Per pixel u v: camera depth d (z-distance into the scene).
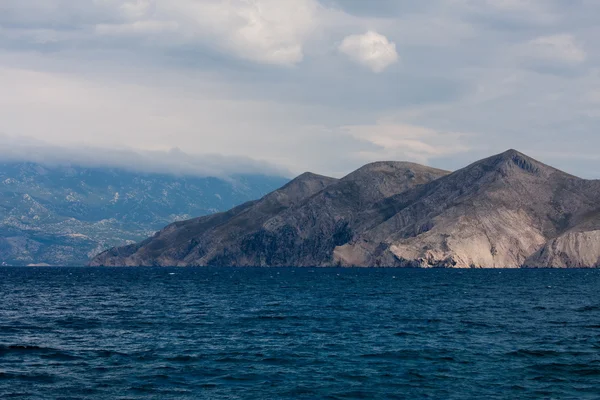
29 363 44.47
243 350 49.47
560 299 101.56
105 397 35.78
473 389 37.44
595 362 44.56
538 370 42.16
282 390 37.22
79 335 57.69
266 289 134.25
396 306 87.81
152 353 48.16
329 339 55.06
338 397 35.81
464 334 58.06
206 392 36.81
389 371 42.03
